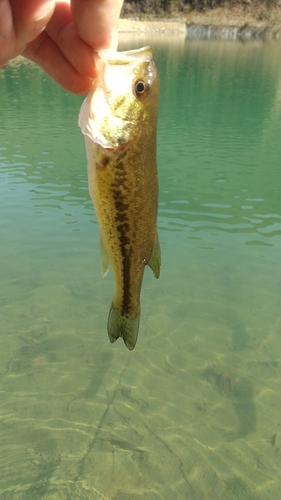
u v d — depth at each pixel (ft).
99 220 0.74
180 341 2.14
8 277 2.58
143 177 0.72
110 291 2.51
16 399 1.82
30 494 1.44
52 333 2.18
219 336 2.17
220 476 1.53
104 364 2.01
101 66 0.66
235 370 1.98
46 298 2.42
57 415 1.75
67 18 0.65
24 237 2.99
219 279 2.60
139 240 0.77
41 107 7.18
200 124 6.48
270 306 2.38
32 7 0.50
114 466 1.55
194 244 2.97
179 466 1.56
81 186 3.88
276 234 3.12
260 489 1.48
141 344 2.12
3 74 10.69
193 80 10.30
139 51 0.71
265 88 9.50
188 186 4.02
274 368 1.99
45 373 1.95
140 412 1.77
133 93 0.68
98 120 0.67
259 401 1.82
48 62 0.69
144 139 0.71
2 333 2.16
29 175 4.10
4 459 1.56
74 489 1.46
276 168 4.62
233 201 3.70
